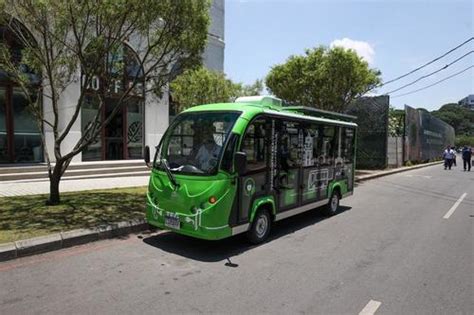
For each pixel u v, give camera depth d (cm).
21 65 1045
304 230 823
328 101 1831
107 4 738
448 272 570
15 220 735
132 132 1752
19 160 1390
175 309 427
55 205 876
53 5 740
